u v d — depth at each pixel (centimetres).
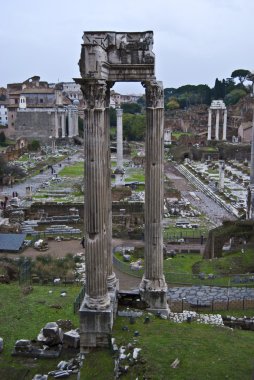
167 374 1983
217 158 15338
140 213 7231
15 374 2255
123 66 2364
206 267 4269
